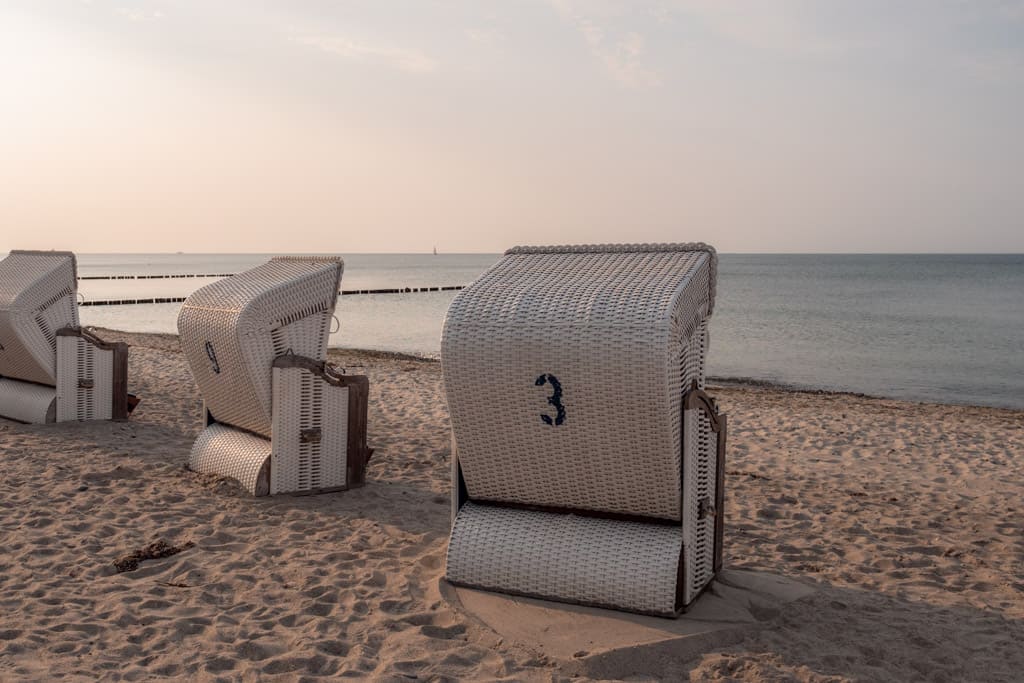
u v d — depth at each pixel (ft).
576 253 14.78
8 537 16.85
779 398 50.14
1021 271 461.37
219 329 20.44
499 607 13.53
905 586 15.78
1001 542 18.79
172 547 16.52
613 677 11.59
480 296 13.61
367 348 95.20
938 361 89.61
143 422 30.55
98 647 12.16
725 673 11.64
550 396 12.78
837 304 195.83
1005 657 12.48
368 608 13.99
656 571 12.95
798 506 21.48
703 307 14.03
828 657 12.14
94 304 181.57
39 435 27.07
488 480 14.25
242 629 12.98
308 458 21.02
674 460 12.60
